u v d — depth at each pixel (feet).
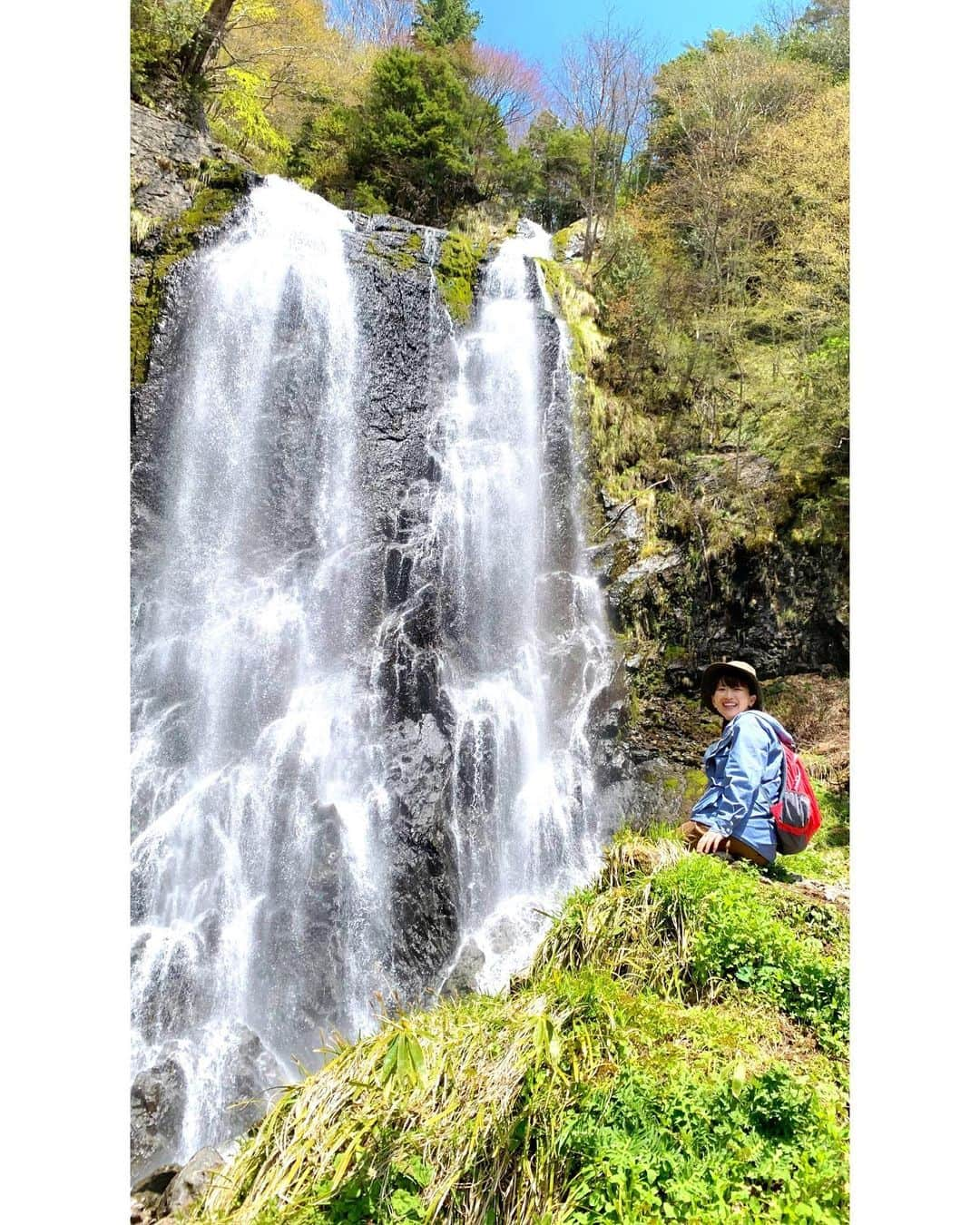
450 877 22.52
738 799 11.08
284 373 25.03
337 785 22.56
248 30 33.17
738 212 29.07
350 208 36.32
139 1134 16.69
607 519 28.25
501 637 26.14
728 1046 8.44
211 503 23.32
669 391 28.99
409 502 26.00
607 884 11.13
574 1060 8.15
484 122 36.35
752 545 26.63
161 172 25.17
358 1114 8.32
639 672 27.22
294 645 23.50
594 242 32.24
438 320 28.04
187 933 19.94
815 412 25.98
